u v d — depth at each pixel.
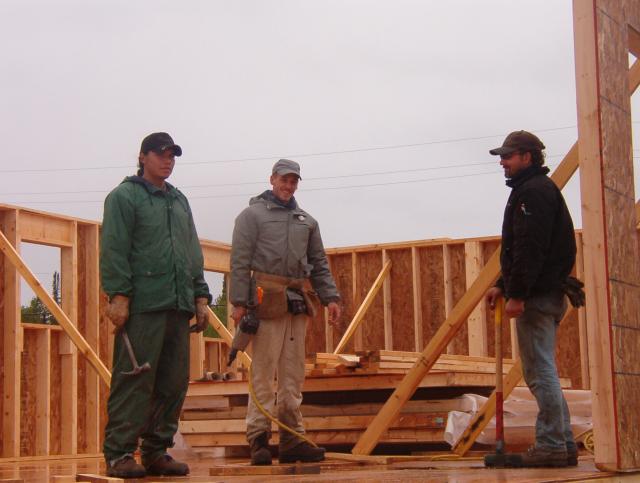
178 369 4.93
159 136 4.95
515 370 6.21
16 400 10.28
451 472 4.57
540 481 3.66
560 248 4.89
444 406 7.25
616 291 4.38
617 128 4.55
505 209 4.96
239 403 8.16
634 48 5.14
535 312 4.89
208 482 4.06
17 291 10.37
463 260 12.35
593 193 4.38
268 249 5.59
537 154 4.95
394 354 8.16
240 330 5.54
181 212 5.02
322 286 5.88
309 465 4.90
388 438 7.34
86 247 11.45
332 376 7.60
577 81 4.45
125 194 4.80
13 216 10.29
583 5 4.45
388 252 12.73
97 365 8.03
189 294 4.91
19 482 3.91
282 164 5.73
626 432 4.32
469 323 12.05
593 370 4.32
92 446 11.21
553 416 4.86
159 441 4.95
